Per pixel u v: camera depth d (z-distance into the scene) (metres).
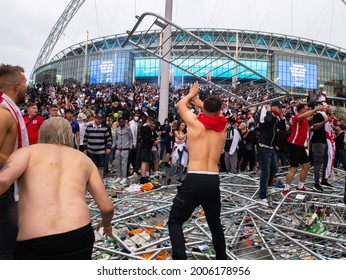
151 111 15.25
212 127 2.82
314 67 77.56
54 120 2.08
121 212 4.91
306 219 4.31
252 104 7.93
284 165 8.89
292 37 84.00
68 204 1.77
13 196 2.23
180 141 7.75
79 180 1.89
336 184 7.05
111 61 78.94
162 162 10.40
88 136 7.04
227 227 4.39
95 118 7.09
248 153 9.23
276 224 4.16
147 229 4.25
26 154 1.84
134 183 7.64
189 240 3.84
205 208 2.78
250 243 4.03
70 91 31.41
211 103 2.88
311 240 4.05
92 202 5.51
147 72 77.62
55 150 1.95
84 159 2.02
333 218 4.78
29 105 4.21
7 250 2.17
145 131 7.46
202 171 2.72
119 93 30.16
